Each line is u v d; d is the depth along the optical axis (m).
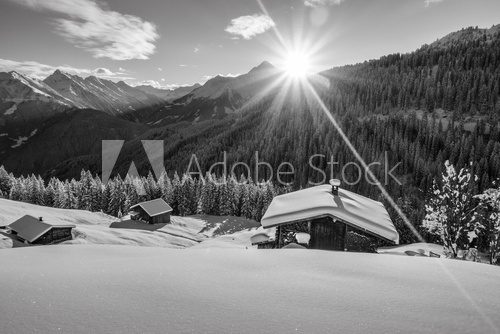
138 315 2.97
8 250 8.34
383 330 2.84
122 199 83.62
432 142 139.62
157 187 89.50
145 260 5.65
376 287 4.14
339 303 3.48
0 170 94.69
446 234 15.24
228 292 3.73
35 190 81.62
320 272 4.88
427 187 111.69
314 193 16.86
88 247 8.77
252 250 6.80
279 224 14.40
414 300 3.66
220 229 69.62
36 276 4.27
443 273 5.03
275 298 3.58
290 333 2.71
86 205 81.19
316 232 15.46
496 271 5.30
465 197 14.75
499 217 14.52
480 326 2.97
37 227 42.78
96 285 3.85
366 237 15.79
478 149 125.75
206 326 2.79
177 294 3.59
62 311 3.02
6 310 3.01
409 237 72.56
